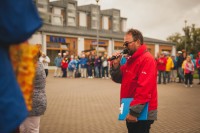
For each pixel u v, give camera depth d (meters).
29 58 1.79
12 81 1.64
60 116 8.77
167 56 21.80
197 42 57.62
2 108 1.57
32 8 1.67
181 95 14.29
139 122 3.76
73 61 28.00
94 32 45.50
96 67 27.69
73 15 45.09
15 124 1.61
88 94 14.36
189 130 7.19
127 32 3.83
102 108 10.27
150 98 3.51
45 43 35.41
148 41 51.25
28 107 1.81
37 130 4.49
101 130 7.11
